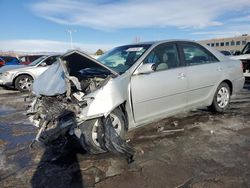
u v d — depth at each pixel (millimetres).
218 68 5180
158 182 2850
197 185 2766
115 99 3484
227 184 2768
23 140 4359
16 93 10031
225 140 3984
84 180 2959
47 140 3332
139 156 3502
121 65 4117
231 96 5660
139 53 4211
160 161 3342
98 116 3338
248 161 3277
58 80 3725
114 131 3494
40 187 2854
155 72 4141
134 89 3832
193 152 3580
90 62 3750
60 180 2984
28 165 3393
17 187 2865
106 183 2873
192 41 4969
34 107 3779
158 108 4223
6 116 6070
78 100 3311
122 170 3148
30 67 10672
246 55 8594
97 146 3502
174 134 4285
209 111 5566
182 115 5355
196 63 4867
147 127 4660
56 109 3416
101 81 3545
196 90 4781
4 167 3354
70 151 3746
